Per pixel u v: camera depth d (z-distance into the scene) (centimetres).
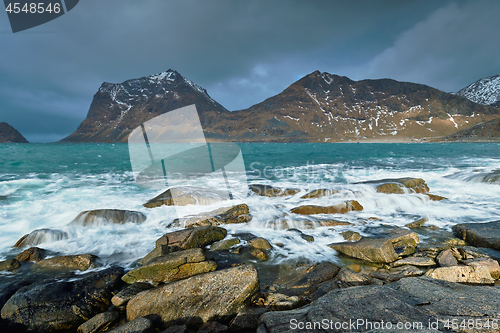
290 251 505
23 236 527
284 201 814
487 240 505
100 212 621
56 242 527
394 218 690
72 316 327
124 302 346
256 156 2797
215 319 314
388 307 234
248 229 611
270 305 325
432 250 485
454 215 708
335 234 588
